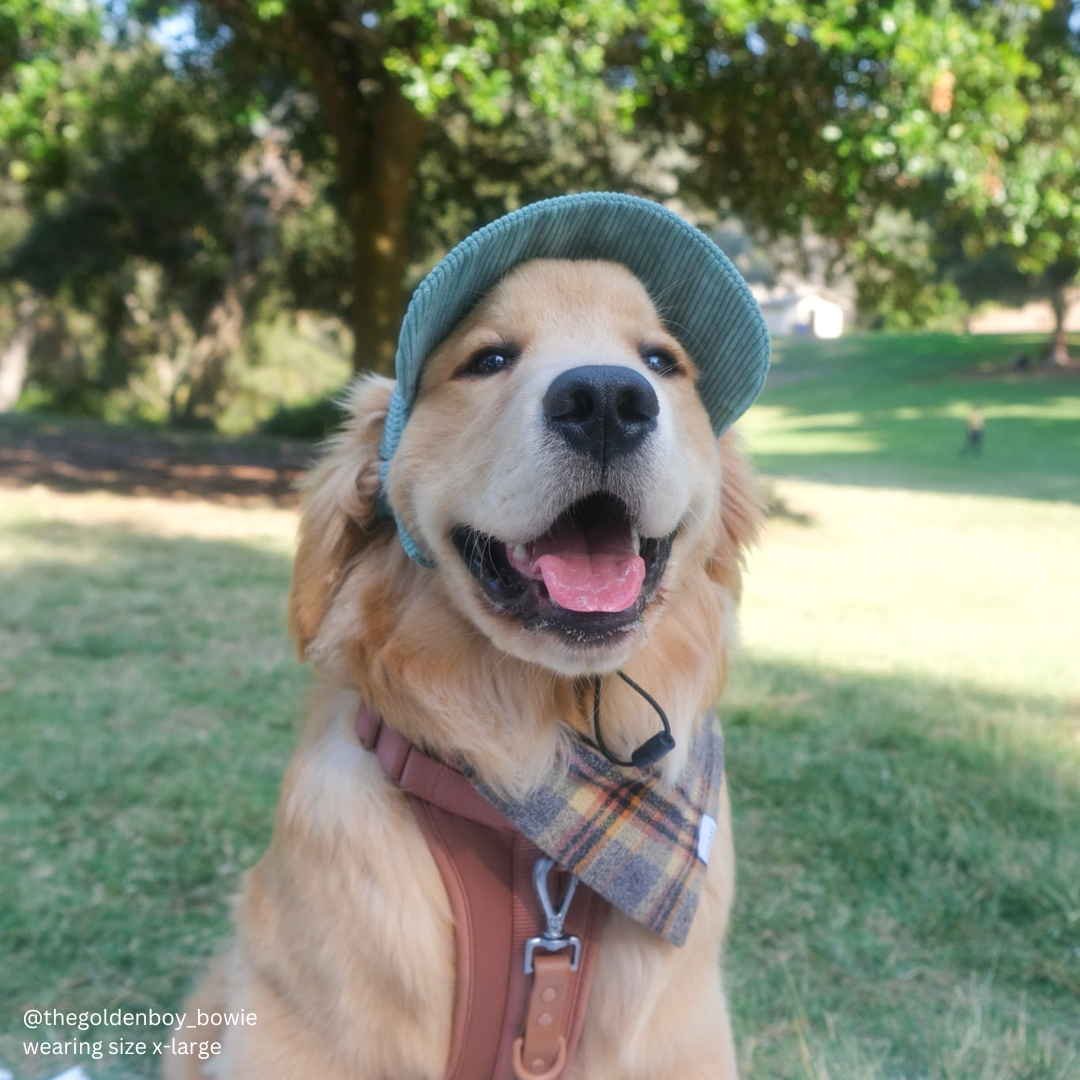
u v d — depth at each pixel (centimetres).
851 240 356
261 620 170
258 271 626
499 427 52
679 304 59
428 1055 56
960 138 261
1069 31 313
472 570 54
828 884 92
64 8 252
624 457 51
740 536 67
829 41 237
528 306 56
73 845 94
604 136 371
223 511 294
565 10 219
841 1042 73
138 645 153
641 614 53
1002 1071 69
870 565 256
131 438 512
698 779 60
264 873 61
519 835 56
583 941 57
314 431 634
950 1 269
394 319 323
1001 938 84
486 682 56
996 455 613
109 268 620
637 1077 58
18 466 371
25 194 505
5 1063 71
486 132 363
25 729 118
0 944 81
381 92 306
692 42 270
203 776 107
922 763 116
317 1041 56
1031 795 105
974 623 192
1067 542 298
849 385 1183
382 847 56
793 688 145
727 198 363
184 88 392
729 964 82
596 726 55
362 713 59
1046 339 1461
